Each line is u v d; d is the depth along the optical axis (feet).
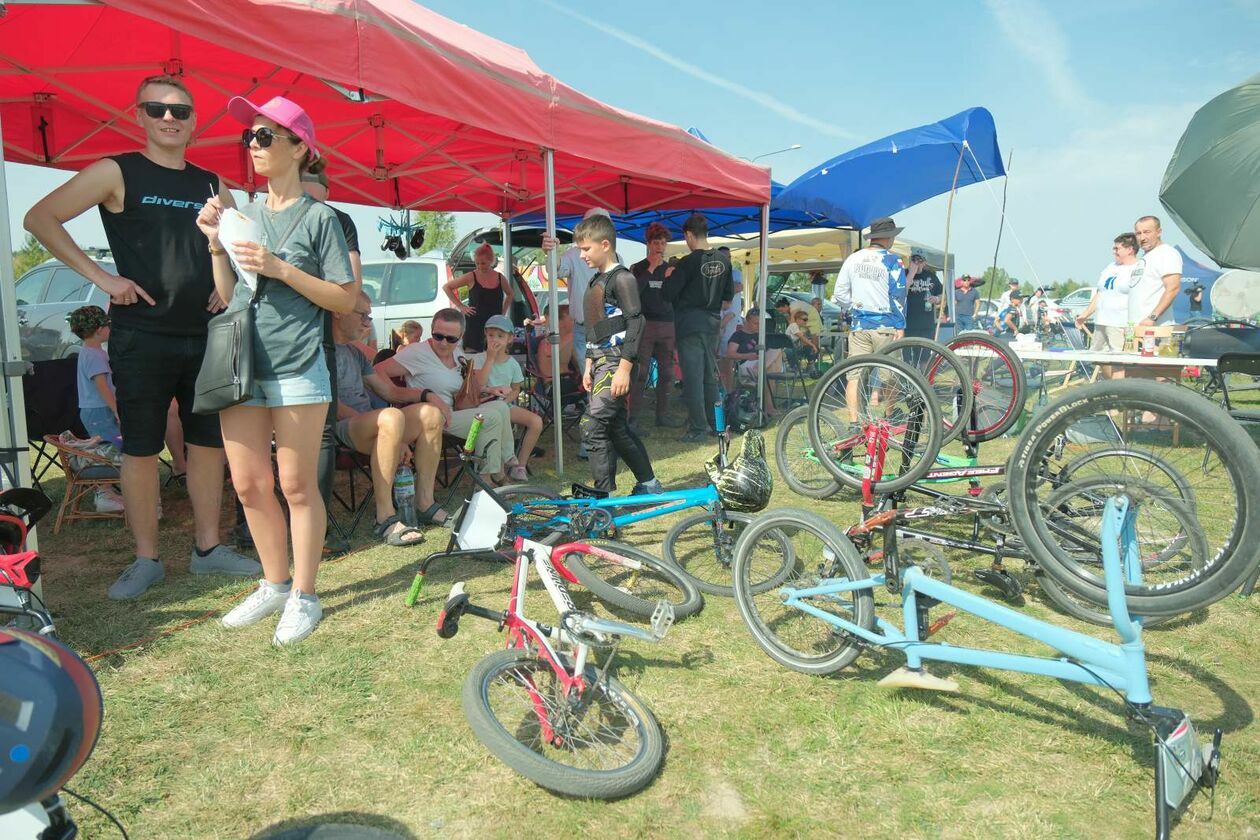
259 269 9.43
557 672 8.28
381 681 9.69
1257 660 10.66
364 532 15.61
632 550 12.17
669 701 9.39
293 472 10.44
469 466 11.50
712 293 24.81
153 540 12.62
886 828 7.31
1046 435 8.20
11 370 9.84
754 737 8.68
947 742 8.65
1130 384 7.63
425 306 31.99
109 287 11.10
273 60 13.37
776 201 30.35
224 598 12.10
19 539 7.53
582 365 26.22
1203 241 21.27
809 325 41.57
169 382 12.11
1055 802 7.67
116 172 11.11
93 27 15.53
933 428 12.81
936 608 12.10
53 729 2.70
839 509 17.20
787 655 10.21
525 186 27.68
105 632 10.82
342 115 21.97
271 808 7.40
